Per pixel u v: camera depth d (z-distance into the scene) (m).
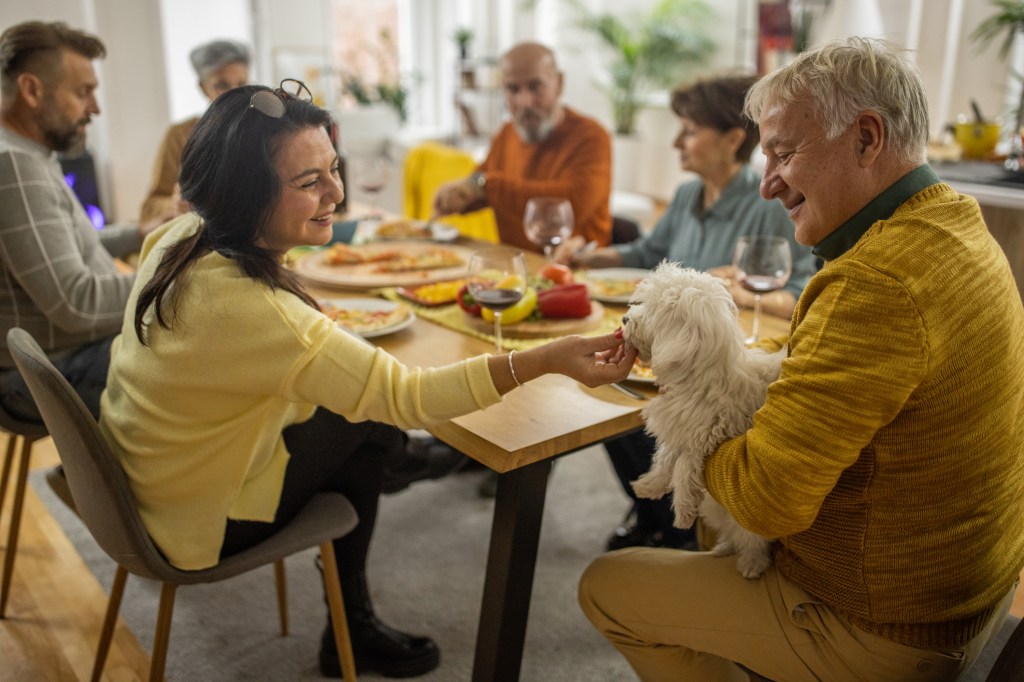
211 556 1.33
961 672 1.10
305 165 1.18
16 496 1.84
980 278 0.98
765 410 1.02
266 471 1.38
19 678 1.71
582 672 1.75
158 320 1.21
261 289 1.16
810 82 1.00
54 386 1.18
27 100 1.82
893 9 3.79
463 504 2.42
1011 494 1.06
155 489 1.30
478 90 5.69
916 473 1.00
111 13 4.26
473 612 1.94
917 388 0.96
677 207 2.33
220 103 1.17
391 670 1.72
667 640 1.26
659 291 1.13
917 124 1.00
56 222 1.74
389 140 5.58
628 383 1.47
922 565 1.03
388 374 1.17
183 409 1.25
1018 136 2.67
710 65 5.96
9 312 1.79
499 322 1.58
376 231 2.60
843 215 1.05
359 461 1.58
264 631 1.87
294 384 1.17
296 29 5.04
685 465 1.12
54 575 2.05
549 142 2.99
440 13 5.92
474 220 3.40
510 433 1.28
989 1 3.55
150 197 2.83
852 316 0.96
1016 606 1.91
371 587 2.02
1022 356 1.04
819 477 0.98
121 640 1.83
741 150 2.08
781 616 1.16
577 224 2.83
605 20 6.02
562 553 2.18
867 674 1.11
